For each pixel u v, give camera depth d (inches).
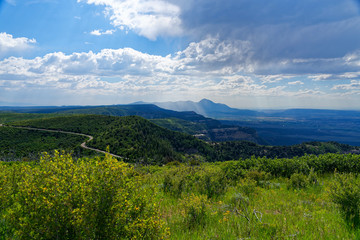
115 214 121.3
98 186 120.1
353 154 528.4
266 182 424.5
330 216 218.8
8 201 161.2
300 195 326.6
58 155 129.6
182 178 385.7
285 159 568.1
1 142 4768.7
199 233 183.9
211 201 303.9
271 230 183.3
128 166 136.5
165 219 220.2
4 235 136.4
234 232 183.3
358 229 178.7
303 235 173.5
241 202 272.5
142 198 139.1
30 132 5634.8
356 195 208.2
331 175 460.4
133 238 123.0
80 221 111.7
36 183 120.3
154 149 4975.4
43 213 114.0
